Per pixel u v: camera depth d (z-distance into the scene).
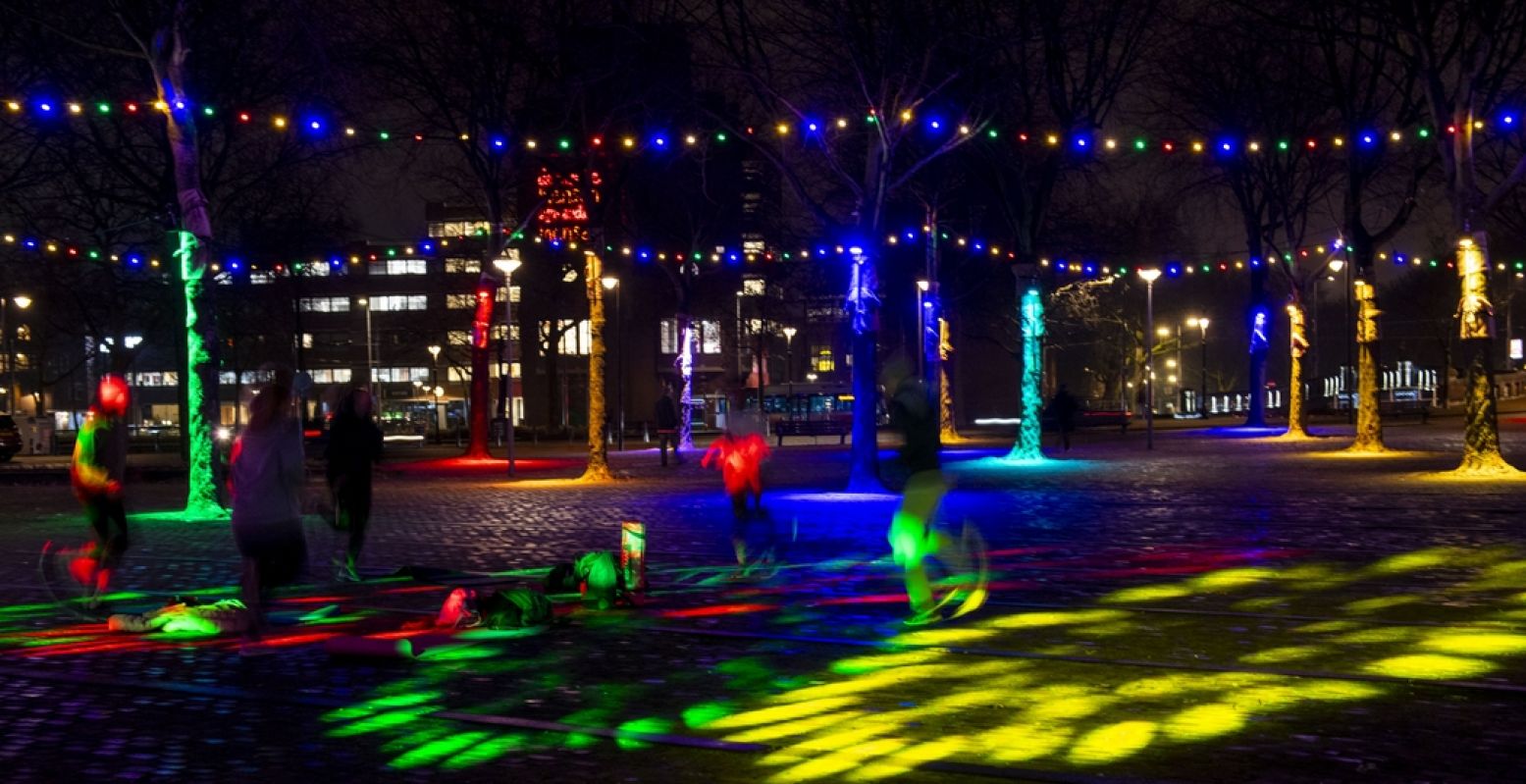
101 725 7.14
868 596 11.76
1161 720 6.95
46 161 33.31
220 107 31.28
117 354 49.28
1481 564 13.13
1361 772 5.91
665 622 10.40
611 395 89.62
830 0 24.81
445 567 14.55
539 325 86.88
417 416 115.69
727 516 20.69
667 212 50.19
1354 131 31.86
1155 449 41.41
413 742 6.70
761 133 26.00
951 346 53.34
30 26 27.94
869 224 25.69
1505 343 96.50
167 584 13.51
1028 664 8.52
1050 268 57.62
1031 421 34.84
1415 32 24.92
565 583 12.00
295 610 11.34
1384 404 75.00
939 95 28.42
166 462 49.78
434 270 85.19
